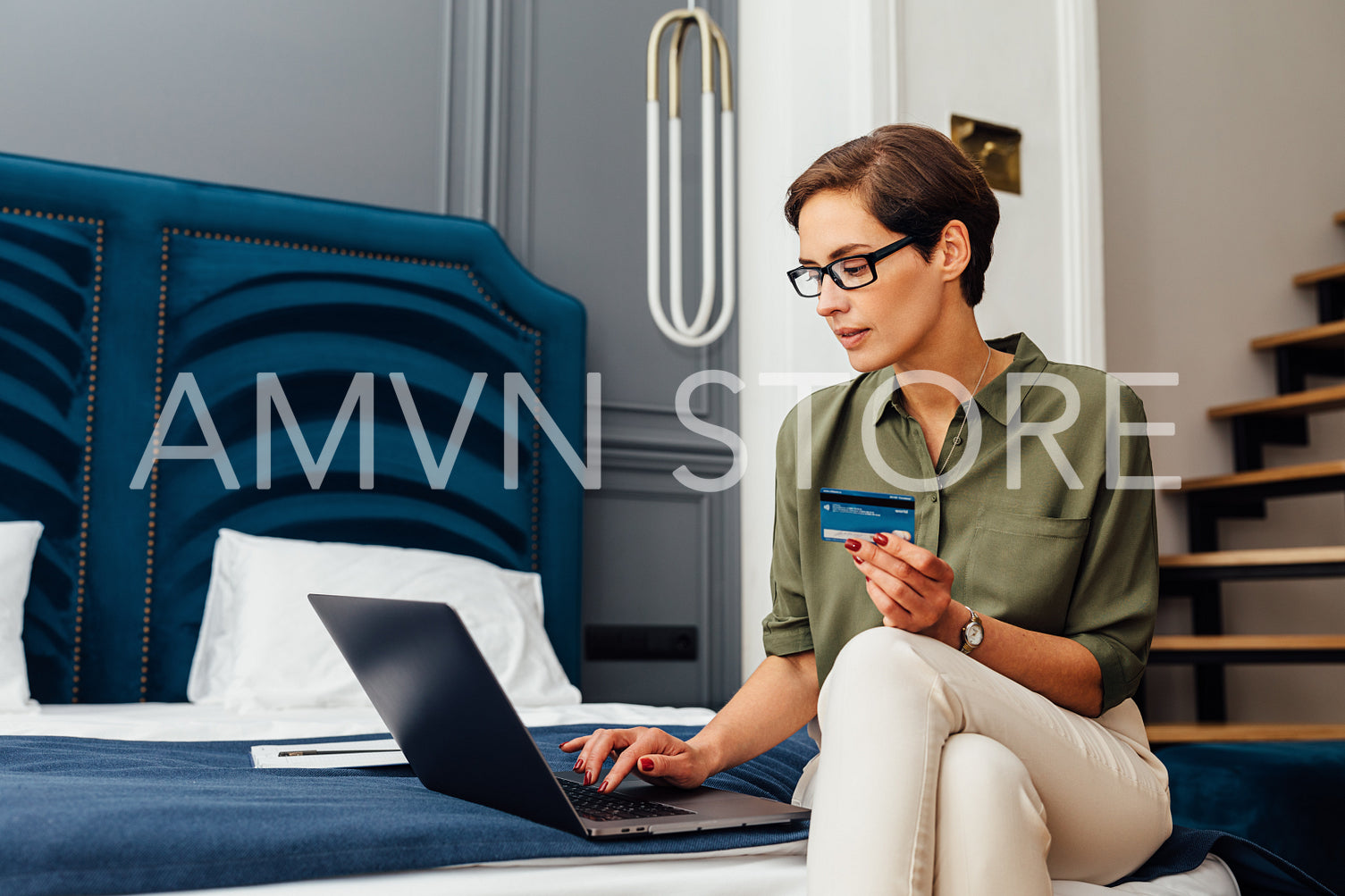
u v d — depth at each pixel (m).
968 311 1.17
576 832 0.89
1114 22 3.29
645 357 2.98
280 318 2.52
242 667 2.09
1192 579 2.91
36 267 2.32
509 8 2.91
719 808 1.00
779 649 1.23
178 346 2.42
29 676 2.23
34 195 2.33
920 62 2.80
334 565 2.29
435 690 0.93
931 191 1.10
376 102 2.75
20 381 2.29
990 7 2.91
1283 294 3.47
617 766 1.03
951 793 0.85
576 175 2.95
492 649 2.28
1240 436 3.24
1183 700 3.09
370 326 2.61
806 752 1.37
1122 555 1.12
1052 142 2.96
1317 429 3.42
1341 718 3.24
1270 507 3.33
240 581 2.25
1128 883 1.03
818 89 2.82
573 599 2.73
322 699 2.07
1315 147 3.58
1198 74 3.41
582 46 2.99
